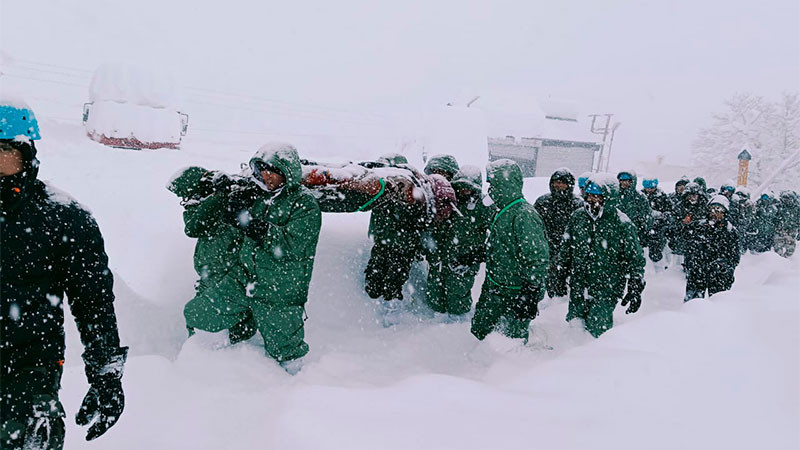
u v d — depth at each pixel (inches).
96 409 69.0
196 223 138.9
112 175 209.5
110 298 70.6
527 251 145.4
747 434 74.8
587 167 1421.0
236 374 119.7
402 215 175.5
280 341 127.0
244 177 134.8
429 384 97.0
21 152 61.1
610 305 174.9
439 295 187.6
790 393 87.0
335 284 179.9
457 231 181.2
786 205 424.8
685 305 145.0
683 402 85.2
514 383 101.2
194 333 138.8
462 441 75.5
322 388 97.4
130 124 300.5
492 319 157.2
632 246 169.9
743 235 381.7
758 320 125.1
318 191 158.4
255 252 124.1
